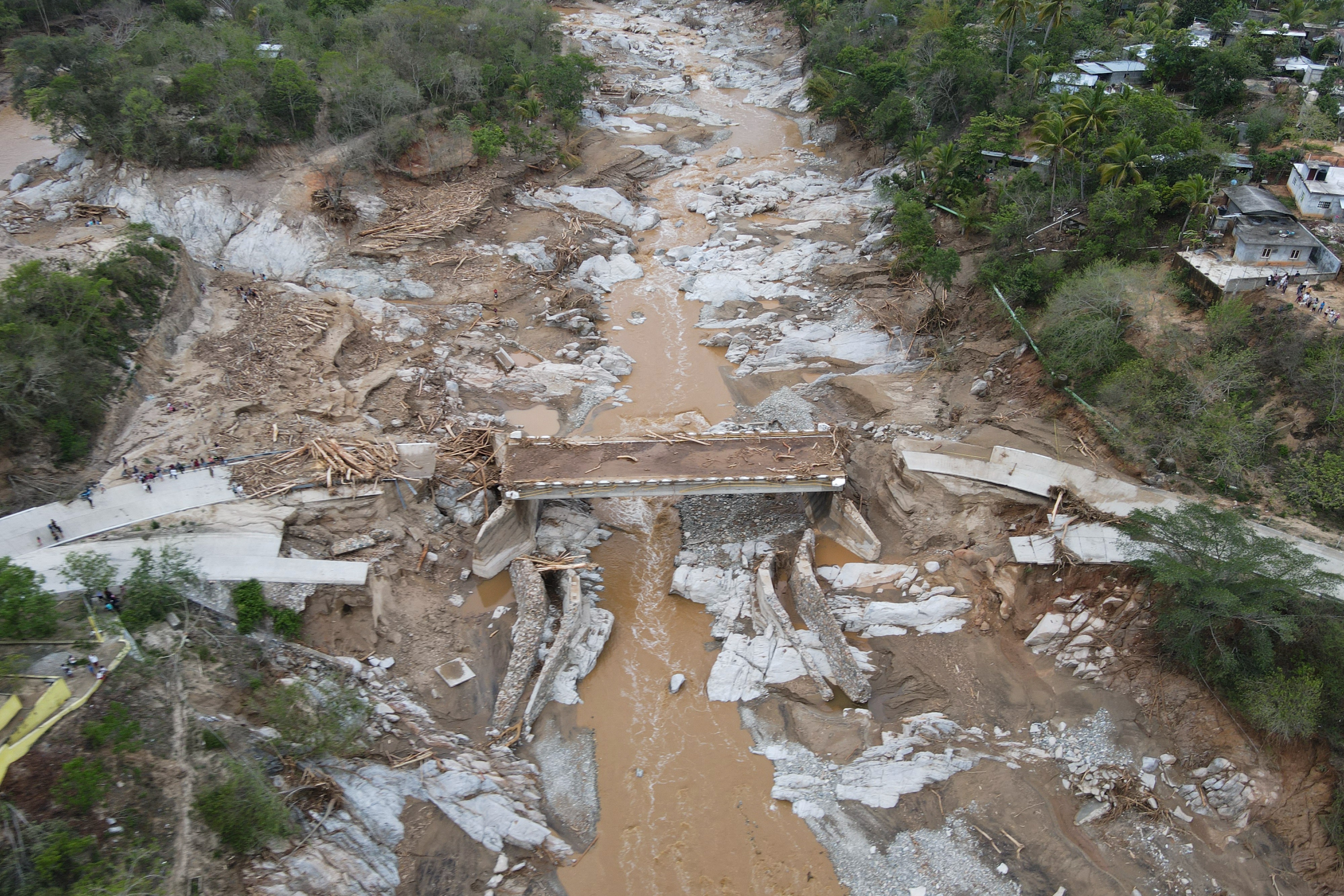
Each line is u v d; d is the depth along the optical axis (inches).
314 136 3725.4
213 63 3720.5
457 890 1678.2
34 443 2105.1
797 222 4030.5
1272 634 1857.8
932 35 4421.8
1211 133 3255.4
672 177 4611.2
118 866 1347.2
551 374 3036.4
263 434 2373.3
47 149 3575.3
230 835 1472.7
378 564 2166.6
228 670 1825.8
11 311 2250.2
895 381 2898.6
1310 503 2092.8
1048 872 1708.9
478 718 2000.5
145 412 2377.0
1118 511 2169.0
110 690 1576.0
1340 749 1721.2
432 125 4040.4
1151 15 4601.4
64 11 4367.6
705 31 6673.2
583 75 4603.8
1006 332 2856.8
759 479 2330.2
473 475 2468.0
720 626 2209.6
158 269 2731.3
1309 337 2277.3
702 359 3216.0
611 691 2095.2
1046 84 3981.3
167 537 2021.4
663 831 1813.5
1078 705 1982.0
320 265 3312.0
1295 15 4195.4
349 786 1742.1
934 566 2263.8
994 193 3417.8
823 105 4741.6
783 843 1792.6
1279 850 1724.9
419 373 2834.6
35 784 1386.6
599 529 2491.4
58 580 1852.9
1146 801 1802.4
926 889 1704.0
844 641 2080.5
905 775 1881.2
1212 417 2197.3
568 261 3671.3
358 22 4288.9
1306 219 2797.7
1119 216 2736.2
